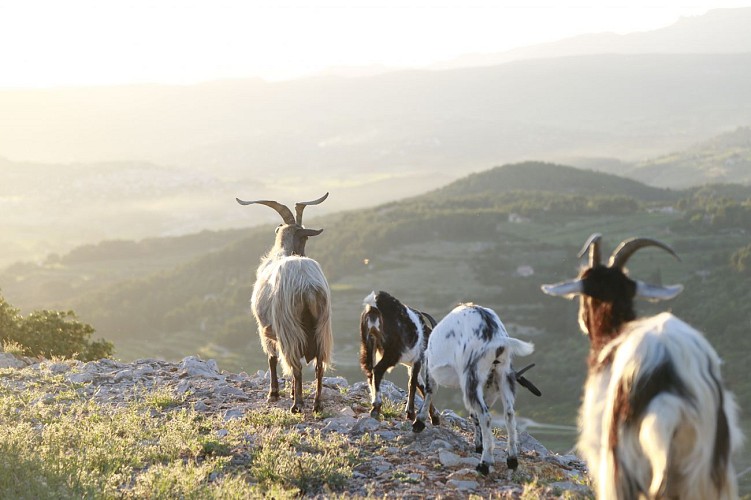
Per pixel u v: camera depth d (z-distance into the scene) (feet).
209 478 27.22
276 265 37.29
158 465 27.22
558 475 28.86
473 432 36.63
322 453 30.12
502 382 28.37
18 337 62.03
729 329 575.38
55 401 39.55
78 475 25.35
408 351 34.65
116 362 51.06
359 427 33.45
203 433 33.35
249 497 23.94
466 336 27.89
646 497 16.43
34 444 29.43
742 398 450.30
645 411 16.14
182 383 42.75
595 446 18.56
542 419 508.53
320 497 25.40
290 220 43.42
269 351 39.70
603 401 18.47
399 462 29.35
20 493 23.76
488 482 27.12
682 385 16.05
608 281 19.85
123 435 32.83
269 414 35.29
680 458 16.31
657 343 16.60
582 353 611.06
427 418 36.19
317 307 35.58
